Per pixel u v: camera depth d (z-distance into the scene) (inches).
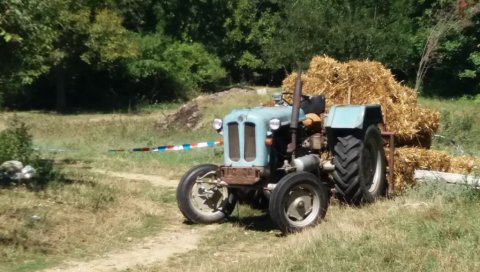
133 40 1593.3
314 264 267.1
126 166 626.2
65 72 1584.6
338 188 391.9
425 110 469.4
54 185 440.8
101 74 1705.2
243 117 364.8
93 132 960.3
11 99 1562.5
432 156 435.5
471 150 642.8
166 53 1732.3
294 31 1269.7
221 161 627.2
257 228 372.8
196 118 1008.9
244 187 366.6
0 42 447.5
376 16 1273.4
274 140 370.6
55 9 506.0
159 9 1943.9
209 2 1962.4
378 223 323.9
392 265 258.1
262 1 2070.6
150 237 354.0
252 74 2071.9
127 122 1095.6
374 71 461.7
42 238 328.8
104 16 1462.8
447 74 1477.6
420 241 283.7
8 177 449.4
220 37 1993.1
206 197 381.1
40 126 1048.8
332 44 1221.7
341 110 393.7
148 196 454.6
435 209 333.4
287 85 486.6
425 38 1393.9
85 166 621.6
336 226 327.6
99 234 349.4
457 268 245.3
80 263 306.5
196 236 358.0
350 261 267.7
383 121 440.1
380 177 406.6
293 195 351.9
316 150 396.2
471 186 373.4
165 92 1742.1
